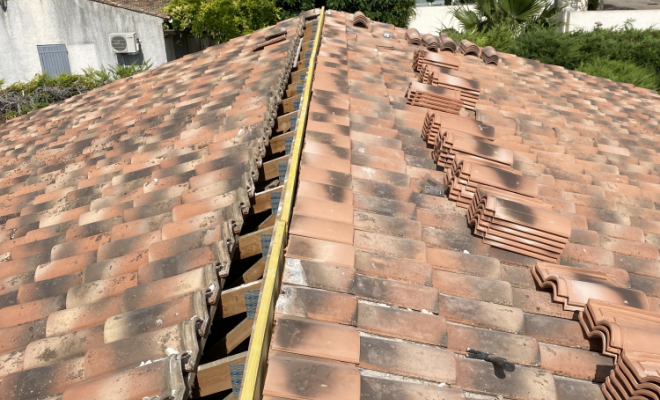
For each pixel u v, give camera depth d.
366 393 2.44
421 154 5.35
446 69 7.76
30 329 3.25
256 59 8.90
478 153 4.99
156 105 7.92
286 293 2.95
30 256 4.30
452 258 3.74
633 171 6.29
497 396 2.76
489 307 3.29
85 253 4.03
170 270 3.37
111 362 2.67
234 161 4.88
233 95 7.00
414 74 8.04
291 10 21.27
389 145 5.34
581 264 4.17
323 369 2.44
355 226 3.76
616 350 3.00
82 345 2.95
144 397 2.41
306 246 3.30
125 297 3.20
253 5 18.84
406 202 4.27
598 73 14.45
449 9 21.33
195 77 9.12
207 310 2.99
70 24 18.47
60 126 8.61
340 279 3.13
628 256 4.40
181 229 3.86
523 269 3.89
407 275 3.36
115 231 4.18
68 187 5.78
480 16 18.36
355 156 4.89
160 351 2.66
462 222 4.26
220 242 3.44
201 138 5.82
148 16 18.45
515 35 17.08
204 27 18.80
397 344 2.81
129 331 2.91
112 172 5.75
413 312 3.05
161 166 5.40
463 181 4.50
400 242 3.66
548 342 3.24
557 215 3.99
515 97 8.07
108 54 18.94
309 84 6.04
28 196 5.91
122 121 7.61
